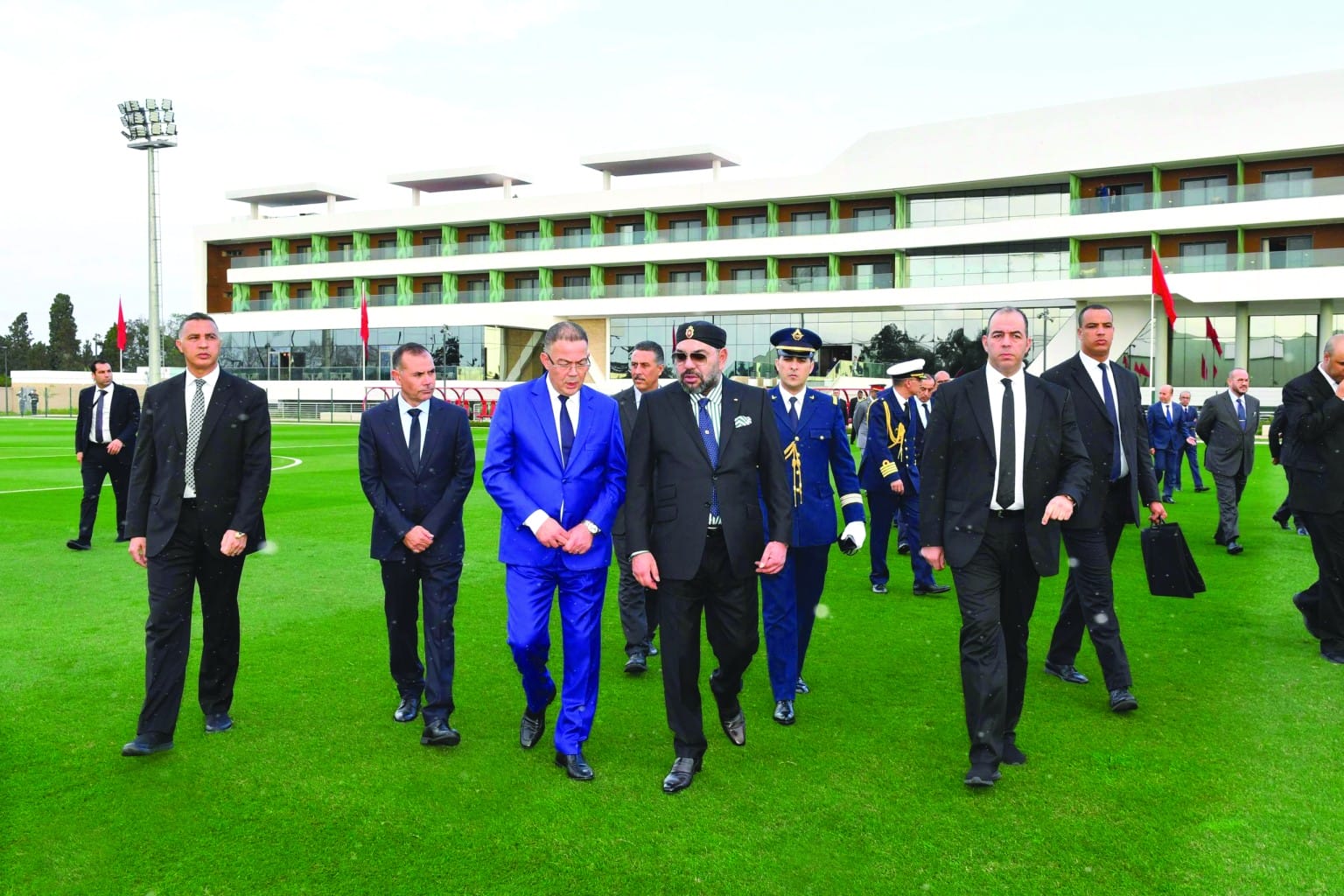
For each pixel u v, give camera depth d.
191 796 4.04
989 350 4.37
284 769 4.33
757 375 50.75
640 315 53.41
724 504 4.23
